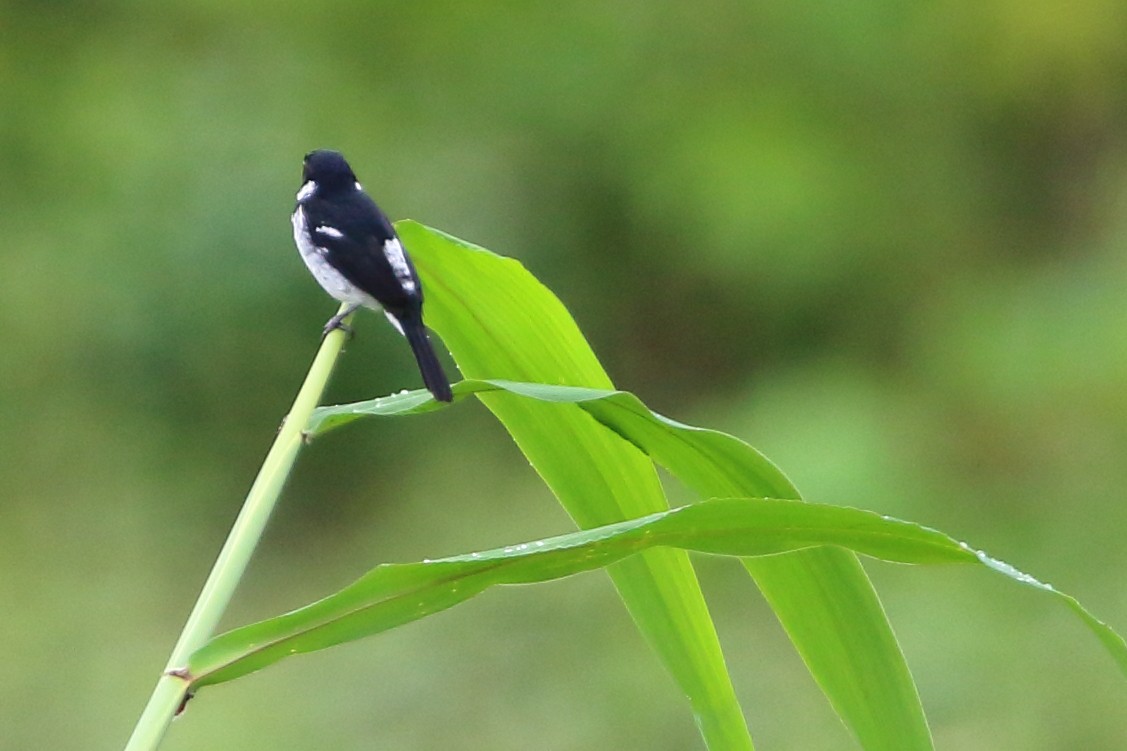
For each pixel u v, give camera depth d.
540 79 15.35
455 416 13.98
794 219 14.66
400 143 14.94
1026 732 9.07
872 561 11.10
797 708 9.16
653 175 15.03
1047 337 13.41
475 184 14.77
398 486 13.61
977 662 9.75
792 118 15.18
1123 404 12.83
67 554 12.30
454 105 15.35
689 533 2.35
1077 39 15.21
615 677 9.71
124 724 9.84
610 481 3.02
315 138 14.60
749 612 10.67
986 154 15.58
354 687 9.83
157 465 13.51
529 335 3.13
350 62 15.51
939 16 15.23
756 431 13.32
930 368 13.94
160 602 11.71
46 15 15.21
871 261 14.99
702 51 15.35
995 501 12.42
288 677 10.01
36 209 14.30
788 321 15.20
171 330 13.70
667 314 15.45
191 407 13.77
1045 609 10.56
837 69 15.20
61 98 14.82
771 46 15.23
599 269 15.45
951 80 15.42
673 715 9.36
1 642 10.86
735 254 14.83
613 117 15.26
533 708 9.56
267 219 13.89
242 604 12.10
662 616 2.84
